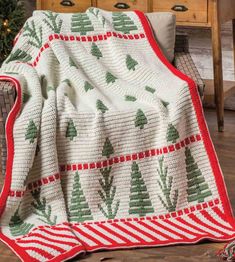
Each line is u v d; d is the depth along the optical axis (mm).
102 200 2107
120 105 2146
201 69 3285
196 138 2146
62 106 2102
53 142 2070
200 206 2115
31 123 2055
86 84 2240
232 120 3047
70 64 2297
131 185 2117
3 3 3047
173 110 2109
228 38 3195
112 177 2111
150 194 2121
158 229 2033
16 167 2041
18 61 2379
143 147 2111
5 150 2201
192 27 3244
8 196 2037
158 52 2385
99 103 2127
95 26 2412
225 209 2086
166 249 1944
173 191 2104
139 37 2422
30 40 2414
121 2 2994
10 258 1891
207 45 3236
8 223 2045
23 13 3117
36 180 2090
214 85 2883
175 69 2295
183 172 2119
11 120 2057
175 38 2549
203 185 2131
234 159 2602
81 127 2084
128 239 1977
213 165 2131
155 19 2469
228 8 2955
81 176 2096
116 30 2422
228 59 3221
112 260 1891
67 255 1866
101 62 2369
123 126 2088
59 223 2025
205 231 2012
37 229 1998
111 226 2051
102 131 2072
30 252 1868
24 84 2180
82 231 2020
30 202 2098
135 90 2223
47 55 2334
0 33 3031
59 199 2088
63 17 2416
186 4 2879
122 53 2367
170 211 2107
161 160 2105
